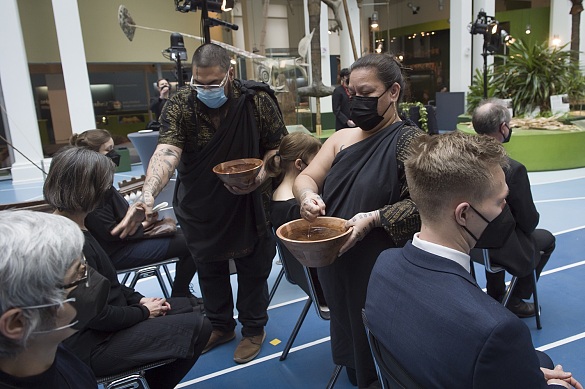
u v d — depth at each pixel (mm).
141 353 1564
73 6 7844
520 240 2191
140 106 11031
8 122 8430
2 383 854
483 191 939
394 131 1446
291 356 2412
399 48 16922
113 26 10086
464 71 10844
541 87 8023
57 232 872
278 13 12781
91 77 10109
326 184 1556
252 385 2186
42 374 913
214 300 2467
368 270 1478
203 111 2064
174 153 2041
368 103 1410
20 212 887
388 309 1026
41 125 9922
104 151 2693
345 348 1766
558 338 2414
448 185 938
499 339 792
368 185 1421
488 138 992
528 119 7266
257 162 1962
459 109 10523
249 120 2123
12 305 796
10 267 783
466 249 1007
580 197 5125
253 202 2213
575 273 3209
